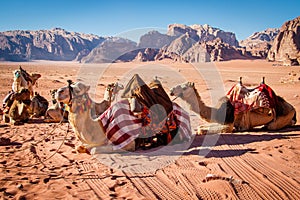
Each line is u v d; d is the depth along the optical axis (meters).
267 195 6.11
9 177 6.97
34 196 6.02
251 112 11.61
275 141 10.00
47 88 30.98
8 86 31.38
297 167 7.65
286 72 66.00
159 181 6.84
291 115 11.93
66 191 6.27
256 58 165.62
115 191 6.35
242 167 7.66
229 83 35.19
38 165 7.85
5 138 10.23
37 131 12.03
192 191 6.27
